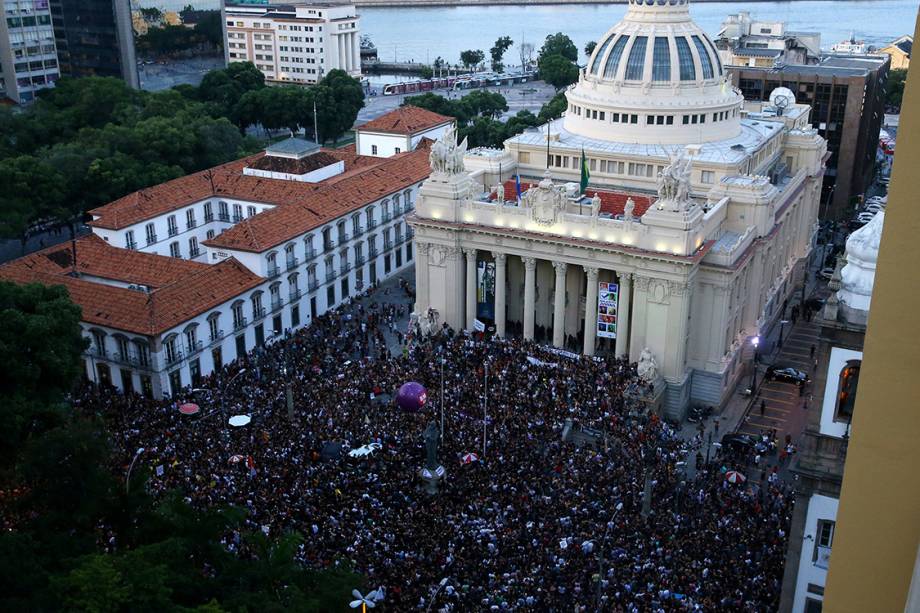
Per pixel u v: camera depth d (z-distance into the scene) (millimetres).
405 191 143500
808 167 134625
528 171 125125
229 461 76938
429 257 114938
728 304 101688
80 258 117188
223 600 50688
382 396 94750
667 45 117938
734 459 84812
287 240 117188
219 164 170000
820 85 165250
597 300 105438
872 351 16609
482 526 67875
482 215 109812
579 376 97875
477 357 102500
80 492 60281
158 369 98188
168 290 103250
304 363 104188
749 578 61750
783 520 70375
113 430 84750
